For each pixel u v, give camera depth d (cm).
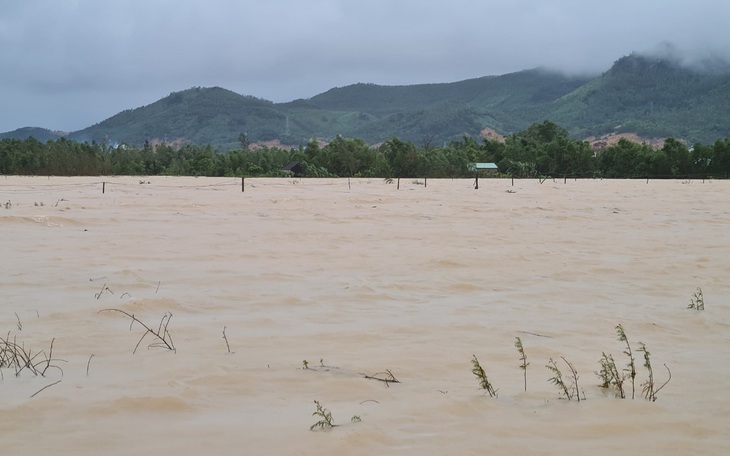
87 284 884
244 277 964
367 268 1065
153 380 509
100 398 466
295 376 529
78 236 1355
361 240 1385
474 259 1168
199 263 1073
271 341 634
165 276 955
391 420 436
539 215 2006
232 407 459
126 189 3119
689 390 521
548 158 7031
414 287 928
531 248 1315
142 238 1342
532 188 3744
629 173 6738
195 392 484
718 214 2139
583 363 591
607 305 841
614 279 1020
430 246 1318
